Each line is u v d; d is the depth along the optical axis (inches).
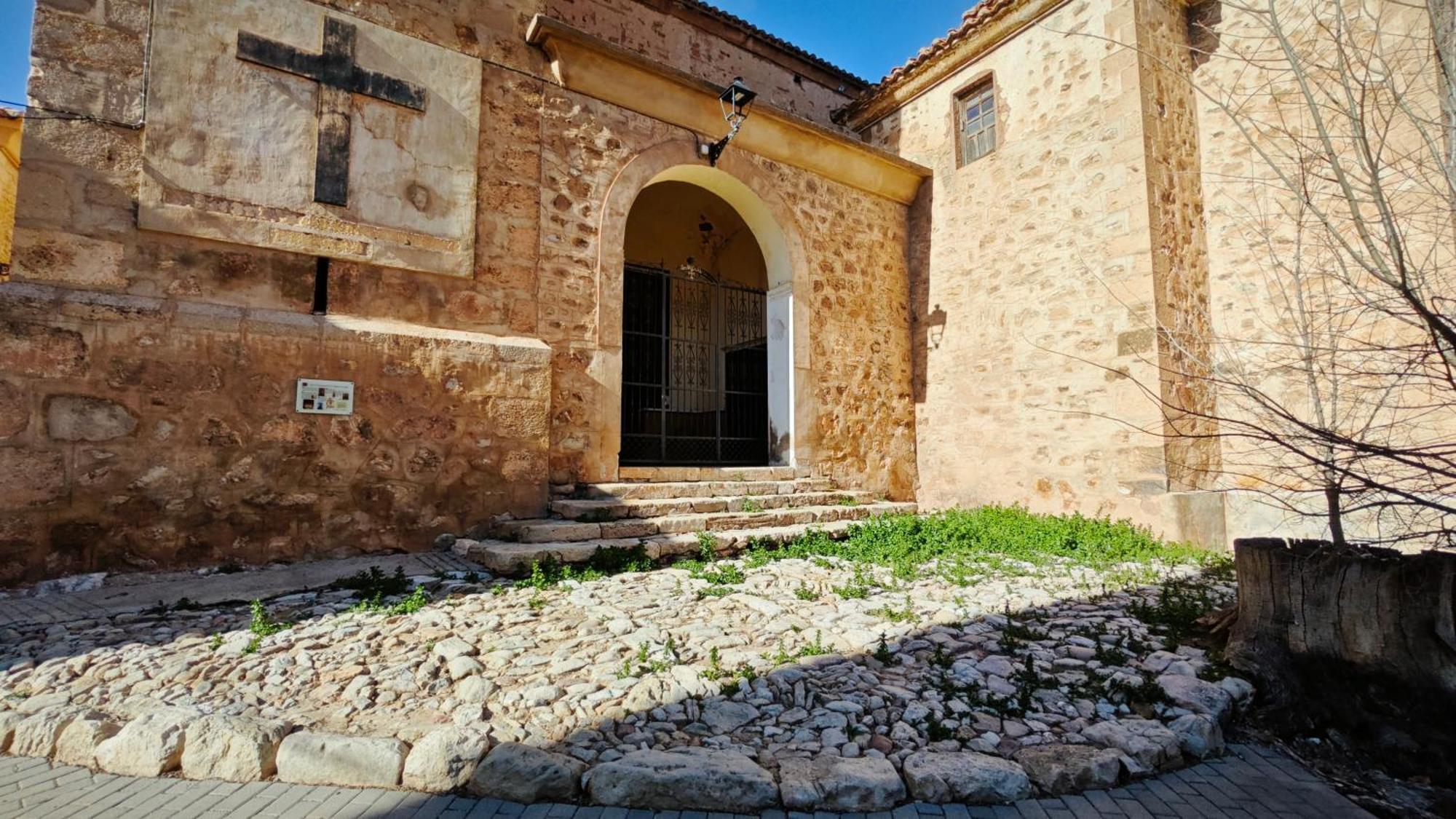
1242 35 283.9
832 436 335.6
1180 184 287.4
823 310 339.6
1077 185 299.9
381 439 210.2
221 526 186.4
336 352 204.7
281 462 195.2
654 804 88.6
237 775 96.1
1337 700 116.6
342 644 134.0
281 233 203.2
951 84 364.5
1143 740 101.3
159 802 90.2
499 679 118.6
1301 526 246.7
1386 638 114.3
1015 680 122.5
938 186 369.1
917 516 301.6
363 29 221.5
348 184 215.2
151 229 186.2
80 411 172.1
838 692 116.1
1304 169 116.6
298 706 109.4
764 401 368.8
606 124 275.3
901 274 378.3
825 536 250.8
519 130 252.5
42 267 174.1
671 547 216.5
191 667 122.3
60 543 168.1
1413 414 209.9
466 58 241.0
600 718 106.1
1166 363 265.9
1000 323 331.9
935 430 362.9
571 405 255.6
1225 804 92.0
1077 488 293.4
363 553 205.5
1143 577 203.3
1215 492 270.4
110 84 184.7
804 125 322.0
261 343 194.2
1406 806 95.0
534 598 166.6
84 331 173.6
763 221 329.7
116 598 159.2
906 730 103.4
